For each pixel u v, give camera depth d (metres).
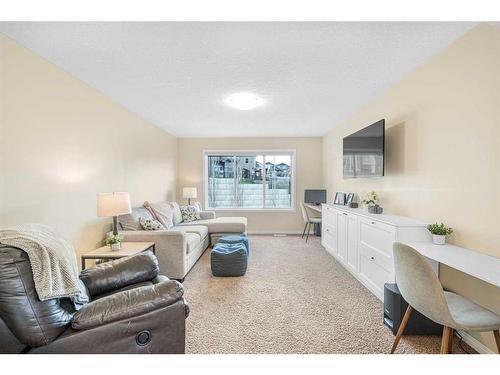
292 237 5.43
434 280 1.33
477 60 1.77
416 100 2.42
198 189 5.94
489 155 1.70
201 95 3.09
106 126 3.11
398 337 1.66
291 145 5.88
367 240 2.74
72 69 2.38
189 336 1.90
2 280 1.08
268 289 2.76
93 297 1.73
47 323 1.12
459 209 1.94
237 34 1.83
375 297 2.55
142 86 2.81
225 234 4.54
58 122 2.33
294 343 1.82
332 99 3.26
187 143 5.94
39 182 2.13
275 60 2.21
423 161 2.34
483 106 1.73
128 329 1.25
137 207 3.77
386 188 2.99
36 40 1.89
